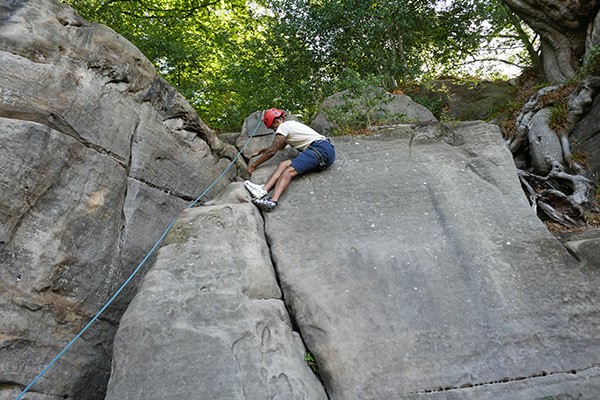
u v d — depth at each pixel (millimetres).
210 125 8594
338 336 2678
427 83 8953
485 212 3566
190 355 2227
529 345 2611
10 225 2553
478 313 2783
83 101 3236
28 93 2859
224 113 8805
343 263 3141
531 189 4812
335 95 6645
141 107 3861
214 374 2150
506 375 2492
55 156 2887
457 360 2559
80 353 2861
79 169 3090
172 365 2182
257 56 9273
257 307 2598
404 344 2629
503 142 4320
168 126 4180
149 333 2316
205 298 2559
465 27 9414
